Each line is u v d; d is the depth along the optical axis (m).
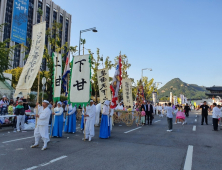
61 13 73.00
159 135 10.26
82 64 8.95
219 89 59.69
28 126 11.57
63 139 8.75
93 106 8.72
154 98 35.78
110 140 8.67
